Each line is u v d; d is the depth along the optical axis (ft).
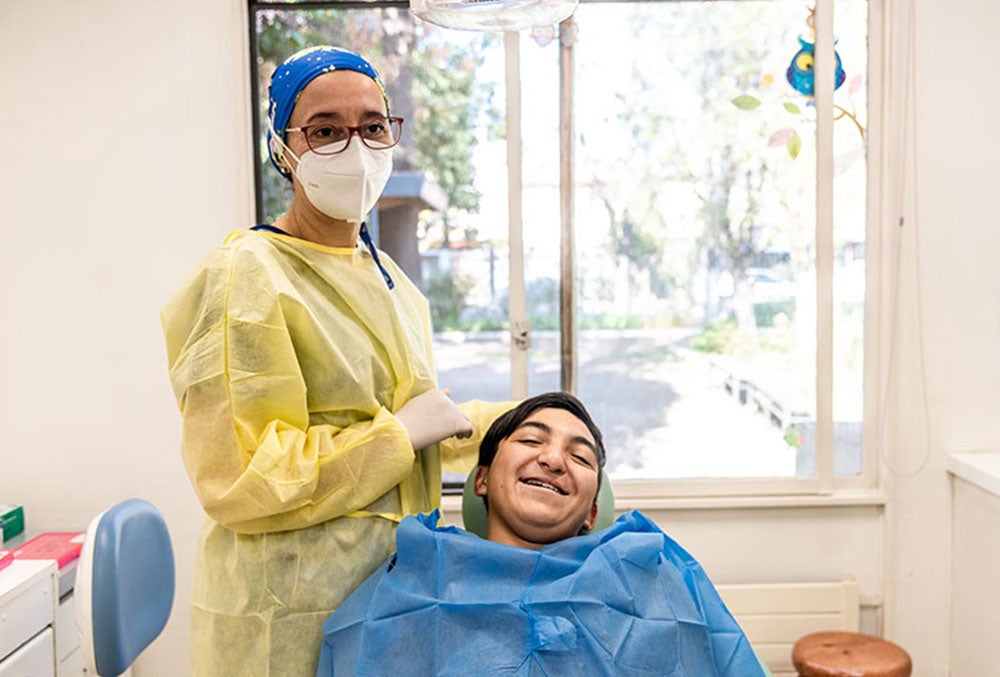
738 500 9.42
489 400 9.76
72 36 9.09
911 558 9.53
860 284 9.62
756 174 9.55
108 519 4.77
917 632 9.59
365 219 5.43
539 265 9.61
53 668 7.60
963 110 9.20
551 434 5.51
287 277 5.02
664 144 9.52
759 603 9.38
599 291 9.66
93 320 9.33
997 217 9.27
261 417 4.75
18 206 9.23
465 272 9.65
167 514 9.45
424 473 5.48
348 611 4.88
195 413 4.75
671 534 9.55
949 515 9.46
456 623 4.69
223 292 4.78
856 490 9.62
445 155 9.53
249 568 4.92
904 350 9.39
